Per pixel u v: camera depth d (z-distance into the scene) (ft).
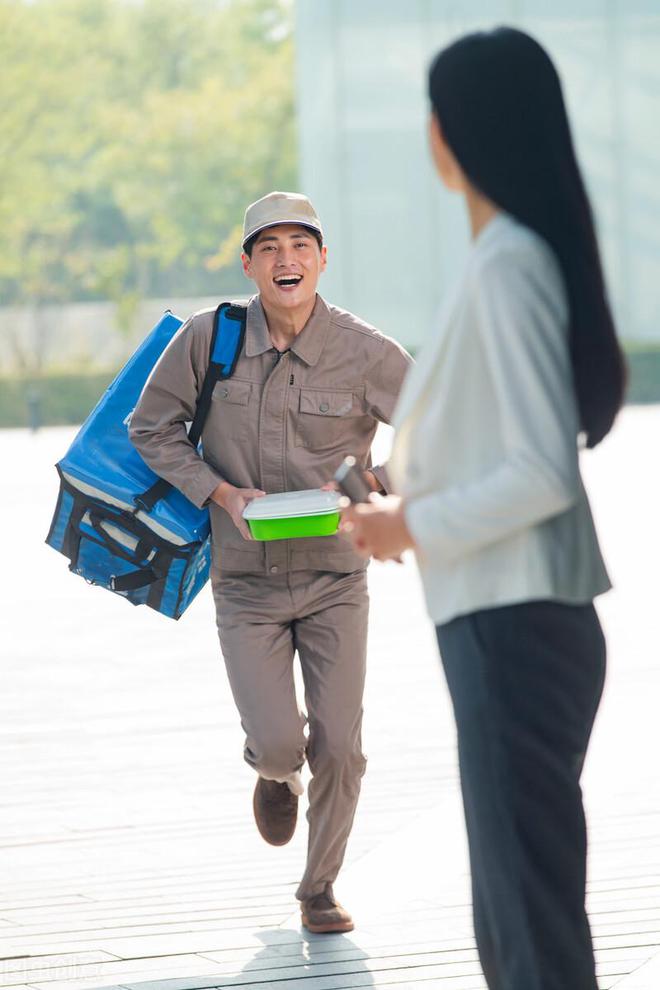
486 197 20.63
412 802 45.91
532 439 19.47
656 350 220.43
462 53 20.58
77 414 340.59
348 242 184.24
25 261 369.71
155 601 36.09
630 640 68.69
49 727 57.31
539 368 19.62
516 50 20.44
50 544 36.65
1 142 342.64
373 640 72.18
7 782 49.80
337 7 181.27
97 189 392.47
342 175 183.52
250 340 34.65
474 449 20.52
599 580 21.66
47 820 45.39
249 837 43.27
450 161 21.22
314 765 34.73
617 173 183.32
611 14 180.75
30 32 341.21
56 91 345.92
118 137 368.27
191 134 373.61
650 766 48.42
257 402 34.68
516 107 20.33
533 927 20.88
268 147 379.76
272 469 34.86
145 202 376.48
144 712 59.21
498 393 19.72
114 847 42.60
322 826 35.12
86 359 370.94
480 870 21.59
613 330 20.52
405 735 54.19
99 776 50.19
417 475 21.03
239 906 37.45
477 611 20.88
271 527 32.50
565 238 20.26
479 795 21.15
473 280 20.16
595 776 47.65
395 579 90.74
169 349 35.09
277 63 385.91
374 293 184.55
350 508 21.80
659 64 181.47
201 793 47.83
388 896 37.78
